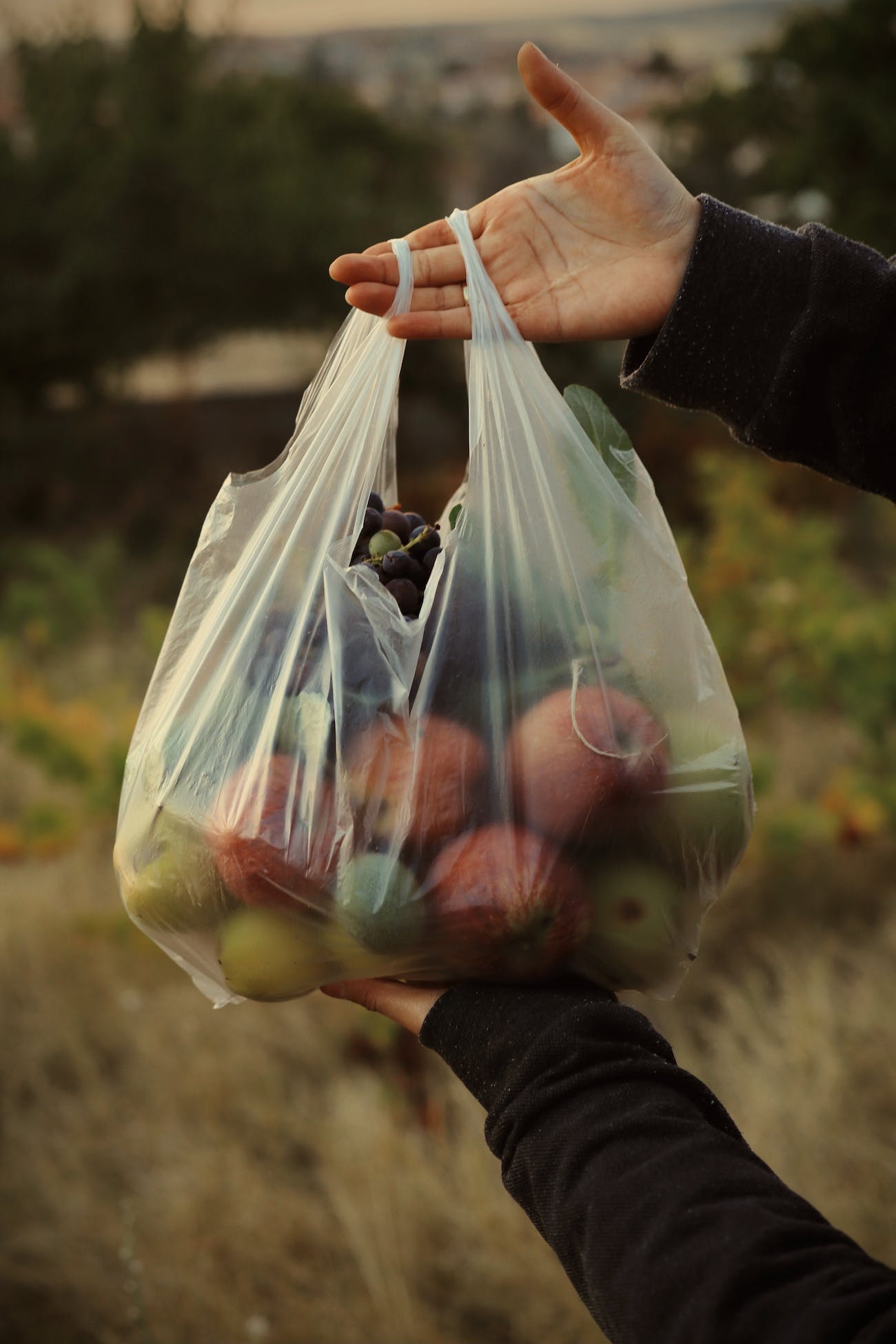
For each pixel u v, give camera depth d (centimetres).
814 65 979
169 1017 317
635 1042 86
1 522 1295
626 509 110
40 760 329
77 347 1341
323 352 1559
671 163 1315
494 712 99
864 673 364
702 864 103
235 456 1503
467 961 95
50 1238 249
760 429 105
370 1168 251
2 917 355
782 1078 265
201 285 1293
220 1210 250
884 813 335
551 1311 223
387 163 1794
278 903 97
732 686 423
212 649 109
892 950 322
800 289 102
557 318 111
